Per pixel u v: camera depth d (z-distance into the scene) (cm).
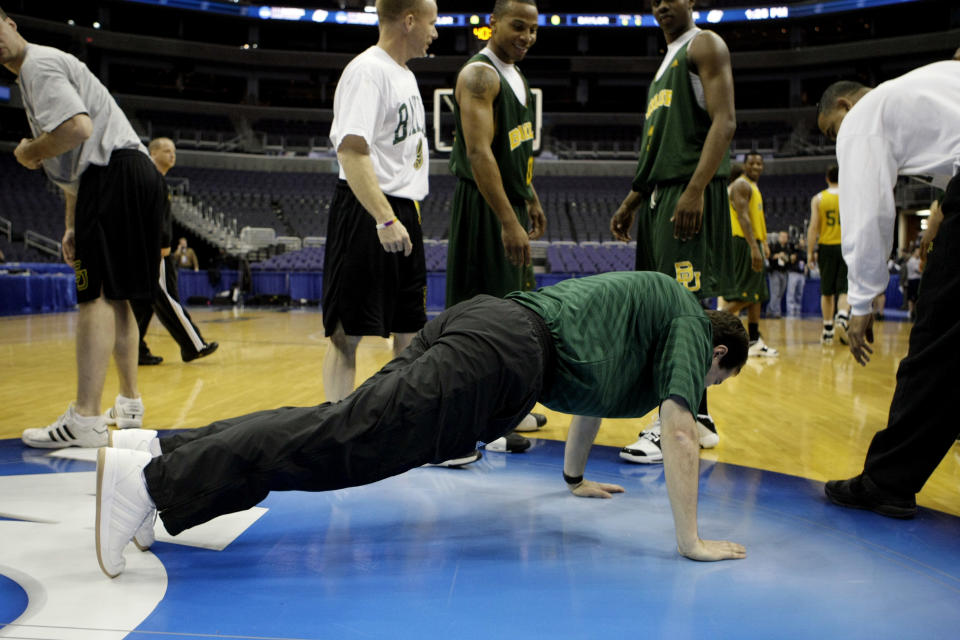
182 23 2795
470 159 255
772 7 2578
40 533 169
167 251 439
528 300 163
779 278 1219
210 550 162
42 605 130
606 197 2314
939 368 184
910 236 1889
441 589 141
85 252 253
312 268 1569
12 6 2525
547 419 343
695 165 257
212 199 2145
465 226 277
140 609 129
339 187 231
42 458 241
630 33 2856
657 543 170
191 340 468
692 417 156
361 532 175
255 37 2788
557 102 2850
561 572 151
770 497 211
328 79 2817
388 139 231
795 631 125
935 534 180
